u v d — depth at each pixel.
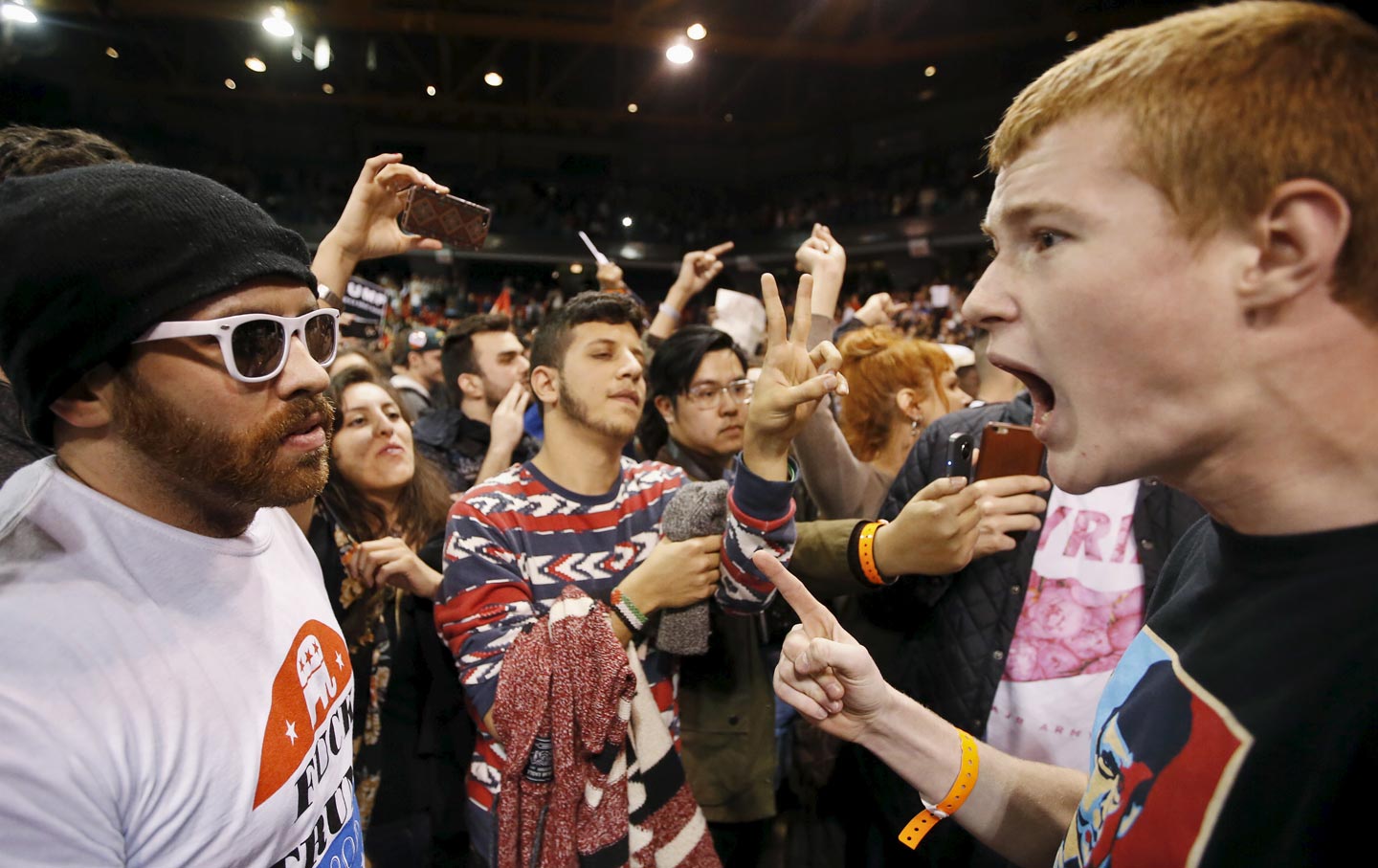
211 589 0.70
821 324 1.44
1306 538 0.46
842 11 14.89
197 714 0.65
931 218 16.06
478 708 1.21
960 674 1.33
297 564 0.88
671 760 1.23
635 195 21.39
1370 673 0.42
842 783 1.55
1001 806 0.79
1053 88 0.50
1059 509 1.33
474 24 15.17
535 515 1.35
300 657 0.79
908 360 1.81
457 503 1.37
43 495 0.63
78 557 0.63
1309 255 0.41
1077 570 1.31
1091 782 0.61
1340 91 0.41
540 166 21.47
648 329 2.75
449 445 2.68
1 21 13.66
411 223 1.45
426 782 1.50
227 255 0.65
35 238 0.60
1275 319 0.44
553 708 1.11
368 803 1.46
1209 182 0.43
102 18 14.87
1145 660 0.58
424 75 17.08
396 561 1.42
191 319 0.64
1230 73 0.43
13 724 0.55
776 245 19.17
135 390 0.64
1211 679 0.49
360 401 1.65
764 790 1.46
